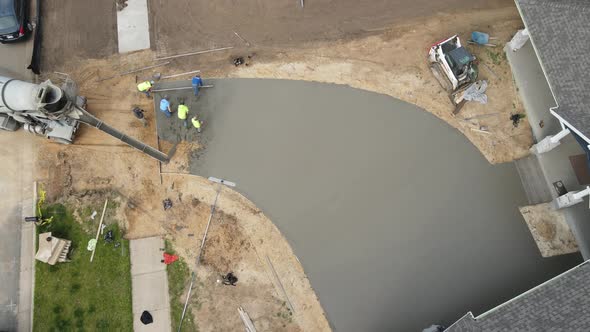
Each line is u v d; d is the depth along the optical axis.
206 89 22.33
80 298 19.16
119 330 18.75
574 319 14.61
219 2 23.98
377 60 22.58
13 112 19.23
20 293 19.30
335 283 19.17
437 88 21.98
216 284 19.27
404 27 23.19
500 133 21.19
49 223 20.11
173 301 19.06
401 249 19.53
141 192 20.61
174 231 20.02
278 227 19.98
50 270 19.50
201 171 20.97
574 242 19.33
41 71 22.86
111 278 19.39
